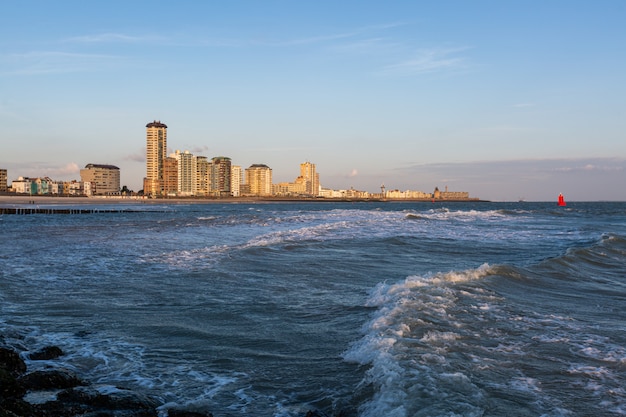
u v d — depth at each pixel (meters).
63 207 114.31
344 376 5.86
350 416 4.76
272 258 16.20
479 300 9.55
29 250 19.48
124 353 6.96
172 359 6.69
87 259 16.53
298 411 5.00
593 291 11.51
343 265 15.00
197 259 16.02
